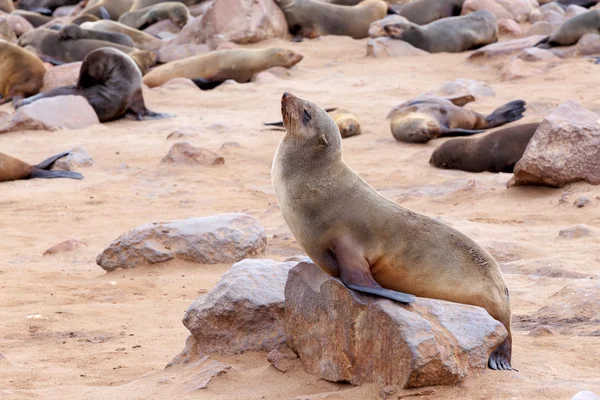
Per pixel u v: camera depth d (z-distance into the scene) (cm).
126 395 1284
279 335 1420
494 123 4350
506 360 1256
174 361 1464
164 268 2280
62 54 7175
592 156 2836
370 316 1199
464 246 1333
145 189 3419
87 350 1605
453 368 1152
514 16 7650
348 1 8225
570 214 2600
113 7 9462
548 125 2864
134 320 1819
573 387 1138
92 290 2109
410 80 5806
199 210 3091
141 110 5159
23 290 2103
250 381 1300
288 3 7525
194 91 5909
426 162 3734
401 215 1325
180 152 3828
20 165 3581
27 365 1506
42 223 2914
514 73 5544
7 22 8631
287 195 1350
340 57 6900
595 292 1695
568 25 6059
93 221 2942
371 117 4800
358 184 1345
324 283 1273
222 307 1436
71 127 4734
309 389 1248
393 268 1306
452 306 1234
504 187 3052
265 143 4309
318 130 1341
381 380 1186
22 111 4650
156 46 7712
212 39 7206
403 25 6881
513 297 1844
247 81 6375
